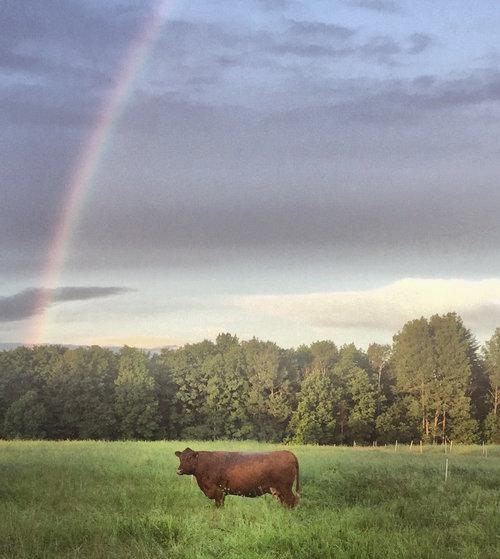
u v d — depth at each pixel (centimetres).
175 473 2228
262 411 8662
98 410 8250
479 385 10512
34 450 3294
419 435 9281
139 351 9094
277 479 1630
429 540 1165
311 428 8294
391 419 8912
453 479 2231
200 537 1220
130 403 8306
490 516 1429
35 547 1117
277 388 9219
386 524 1341
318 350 10975
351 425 8750
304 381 8825
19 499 1620
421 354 9419
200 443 4750
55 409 8431
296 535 1193
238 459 1648
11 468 2261
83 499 1647
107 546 1142
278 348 9894
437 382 9388
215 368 8925
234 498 1766
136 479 2072
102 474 2153
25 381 8600
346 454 4059
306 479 2220
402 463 3152
